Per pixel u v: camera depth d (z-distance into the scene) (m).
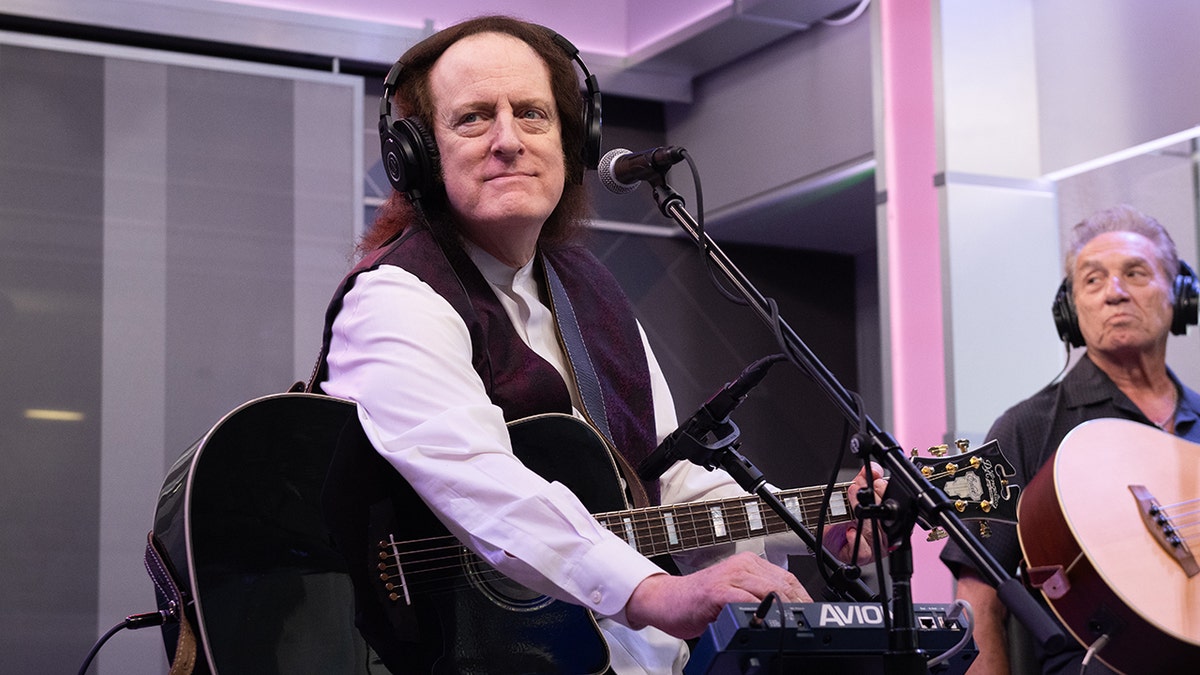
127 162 4.95
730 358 6.24
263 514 1.90
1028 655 3.05
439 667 1.92
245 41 5.17
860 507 1.60
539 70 2.13
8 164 4.81
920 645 1.55
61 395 4.74
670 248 6.20
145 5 5.03
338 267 5.16
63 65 4.93
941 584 4.32
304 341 5.08
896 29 4.76
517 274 2.21
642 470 1.98
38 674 4.54
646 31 5.98
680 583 1.62
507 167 2.06
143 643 4.69
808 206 5.79
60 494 4.67
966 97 4.46
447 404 1.83
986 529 2.07
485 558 1.74
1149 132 4.12
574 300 2.33
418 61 2.17
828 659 1.50
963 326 4.30
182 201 5.00
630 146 6.18
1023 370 4.37
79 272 4.83
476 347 2.05
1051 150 4.47
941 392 4.48
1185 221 3.98
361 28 5.34
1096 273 3.45
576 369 2.23
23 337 4.73
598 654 1.99
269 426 1.93
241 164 5.10
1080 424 3.04
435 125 2.11
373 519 1.95
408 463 1.77
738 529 2.07
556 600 2.00
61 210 4.85
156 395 4.85
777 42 5.70
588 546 1.69
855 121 5.23
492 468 1.74
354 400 1.94
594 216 2.47
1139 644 2.58
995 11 4.57
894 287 4.63
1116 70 4.25
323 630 1.88
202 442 1.90
